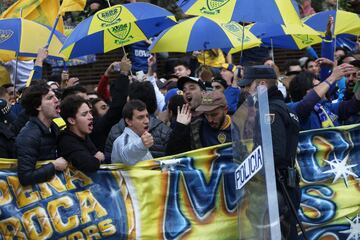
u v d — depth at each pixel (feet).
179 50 34.42
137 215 25.96
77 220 25.58
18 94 37.35
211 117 27.55
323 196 28.45
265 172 22.74
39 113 25.52
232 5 31.22
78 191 25.67
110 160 28.53
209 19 34.96
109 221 25.79
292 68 41.04
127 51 44.88
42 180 25.21
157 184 26.20
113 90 29.89
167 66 45.91
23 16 36.83
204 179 26.66
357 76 31.01
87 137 26.50
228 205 26.86
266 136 22.77
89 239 25.71
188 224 26.35
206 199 26.66
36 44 34.71
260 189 23.25
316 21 39.86
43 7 36.96
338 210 28.58
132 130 26.53
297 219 24.91
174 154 27.40
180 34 34.68
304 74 32.37
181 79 30.25
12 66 42.83
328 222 28.50
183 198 26.43
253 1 31.09
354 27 39.11
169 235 26.16
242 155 24.77
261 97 22.75
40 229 25.29
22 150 24.91
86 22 32.04
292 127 25.59
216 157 26.78
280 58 59.36
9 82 41.83
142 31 34.35
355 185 28.89
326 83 28.58
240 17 31.01
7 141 26.43
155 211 26.13
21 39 34.42
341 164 28.76
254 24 38.78
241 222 25.55
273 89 25.88
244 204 25.08
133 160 25.91
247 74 26.27
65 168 25.54
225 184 26.86
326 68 34.86
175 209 26.32
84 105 25.50
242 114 24.47
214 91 28.17
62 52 33.88
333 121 30.71
